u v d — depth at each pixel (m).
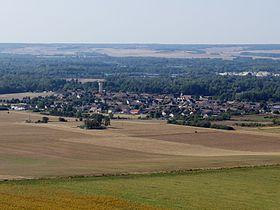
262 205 60.22
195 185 71.81
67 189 66.12
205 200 62.06
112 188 67.94
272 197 65.25
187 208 56.97
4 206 52.59
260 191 69.00
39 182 72.25
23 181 73.06
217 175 79.81
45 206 53.25
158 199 61.62
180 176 78.50
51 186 68.50
